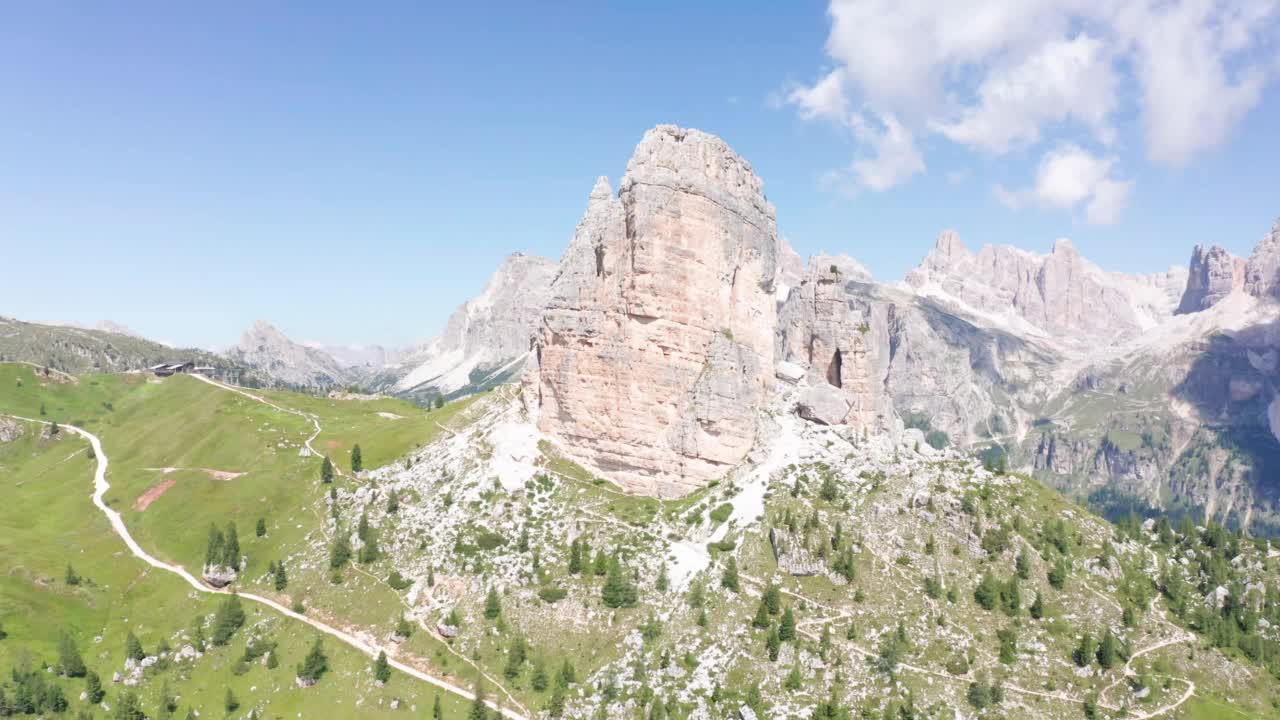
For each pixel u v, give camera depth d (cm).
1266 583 16862
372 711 13975
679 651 14462
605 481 18800
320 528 18762
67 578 18000
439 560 16900
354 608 16250
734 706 13238
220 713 14338
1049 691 13512
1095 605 15325
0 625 16275
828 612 14925
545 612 15550
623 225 18988
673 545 16862
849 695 13312
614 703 13738
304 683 14625
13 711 14162
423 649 15200
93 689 14800
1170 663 14300
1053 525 16850
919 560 15962
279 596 16962
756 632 14550
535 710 13862
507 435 19925
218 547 18088
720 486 18450
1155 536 19050
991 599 15088
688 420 18550
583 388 19075
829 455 18900
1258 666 14625
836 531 16362
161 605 17400
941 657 13975
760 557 16138
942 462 19038
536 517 17788
